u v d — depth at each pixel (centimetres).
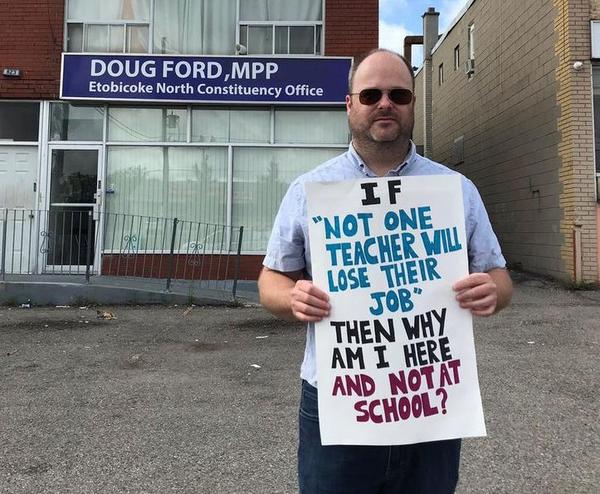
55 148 1047
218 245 1049
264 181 1060
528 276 1202
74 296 888
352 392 191
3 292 881
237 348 636
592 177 1070
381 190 197
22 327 737
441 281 195
